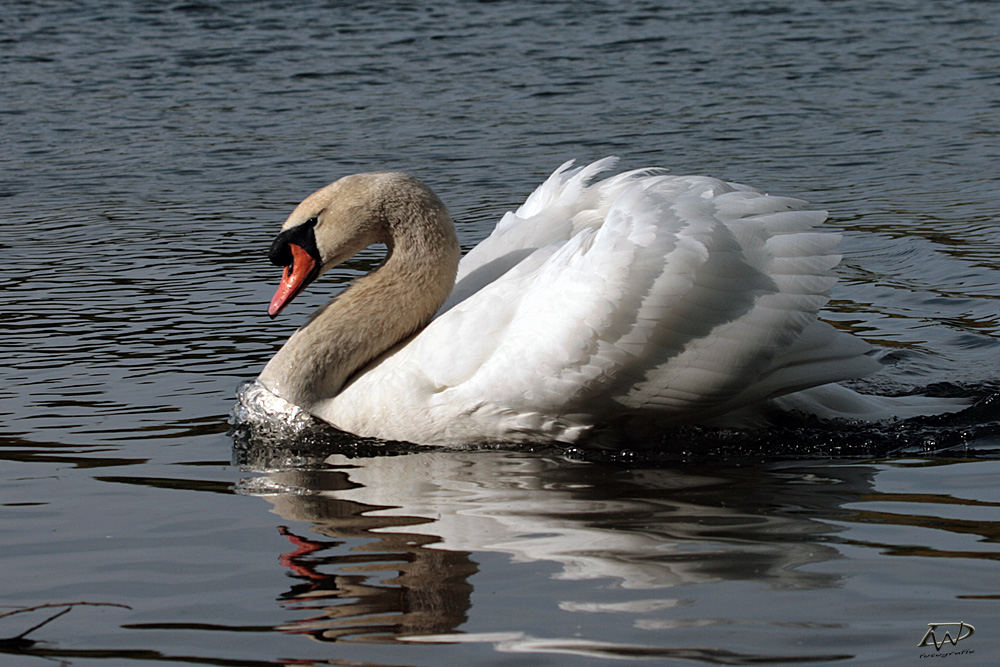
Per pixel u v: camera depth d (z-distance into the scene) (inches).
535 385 416.5
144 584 309.6
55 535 344.5
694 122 1103.6
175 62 1427.2
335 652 270.4
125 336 565.0
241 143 1059.9
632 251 403.5
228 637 279.4
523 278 436.1
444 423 432.1
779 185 881.5
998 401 459.2
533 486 383.6
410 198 463.5
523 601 291.9
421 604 292.8
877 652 263.6
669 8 1733.5
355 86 1294.3
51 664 269.3
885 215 794.2
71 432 440.5
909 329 569.3
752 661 260.7
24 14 1720.0
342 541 335.0
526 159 976.3
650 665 259.9
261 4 1806.1
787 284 408.5
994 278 649.0
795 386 419.8
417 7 1774.1
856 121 1096.2
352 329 462.6
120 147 1055.6
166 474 398.9
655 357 410.3
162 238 769.6
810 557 316.2
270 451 426.0
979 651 263.0
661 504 362.0
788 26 1588.3
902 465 398.9
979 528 335.0
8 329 578.6
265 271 685.3
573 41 1515.7
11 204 875.4
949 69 1315.2
